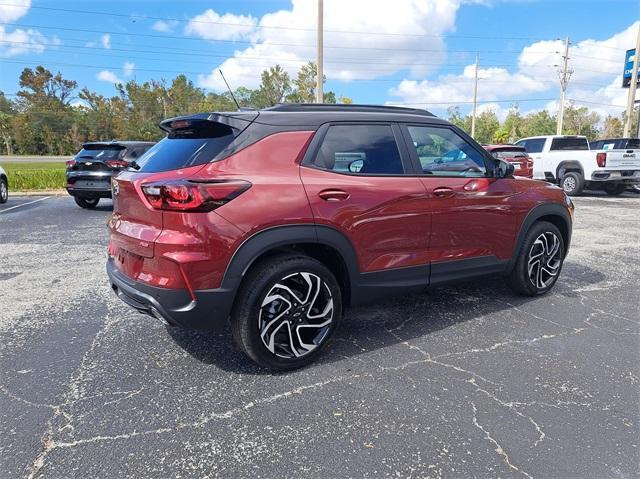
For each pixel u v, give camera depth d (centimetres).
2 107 8206
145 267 275
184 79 7781
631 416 249
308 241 287
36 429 235
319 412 251
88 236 759
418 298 441
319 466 209
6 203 1260
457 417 247
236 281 268
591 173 1334
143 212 277
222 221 261
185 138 309
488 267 393
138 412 251
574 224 878
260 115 294
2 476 201
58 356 318
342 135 315
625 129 2052
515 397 267
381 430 236
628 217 967
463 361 311
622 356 319
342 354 322
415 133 351
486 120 7412
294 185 284
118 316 394
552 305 422
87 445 223
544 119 7175
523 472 206
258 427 238
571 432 235
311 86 5634
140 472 205
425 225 342
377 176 322
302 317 297
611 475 204
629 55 2261
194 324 269
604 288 473
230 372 296
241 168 275
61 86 7650
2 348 330
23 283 490
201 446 223
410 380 286
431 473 205
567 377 290
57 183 1684
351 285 316
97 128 7338
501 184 394
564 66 3612
